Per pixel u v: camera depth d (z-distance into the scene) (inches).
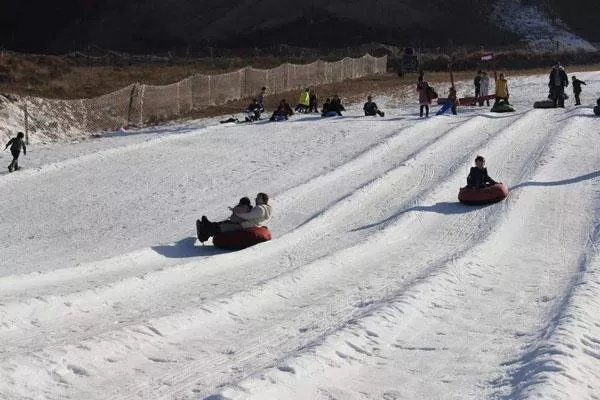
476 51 3722.9
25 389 368.8
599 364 407.5
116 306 551.8
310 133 1499.8
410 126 1482.5
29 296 557.9
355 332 452.1
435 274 604.4
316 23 4183.1
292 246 789.2
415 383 388.2
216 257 714.2
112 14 4345.5
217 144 1439.5
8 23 4343.0
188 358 427.8
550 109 1573.6
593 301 521.0
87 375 395.5
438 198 959.6
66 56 3452.3
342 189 1066.1
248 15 4325.8
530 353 420.2
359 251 726.5
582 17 4446.4
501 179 1050.7
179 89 2086.6
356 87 2421.3
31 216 1005.8
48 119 1787.6
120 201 1062.4
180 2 4426.7
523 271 648.4
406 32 4126.5
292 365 388.8
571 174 1038.4
